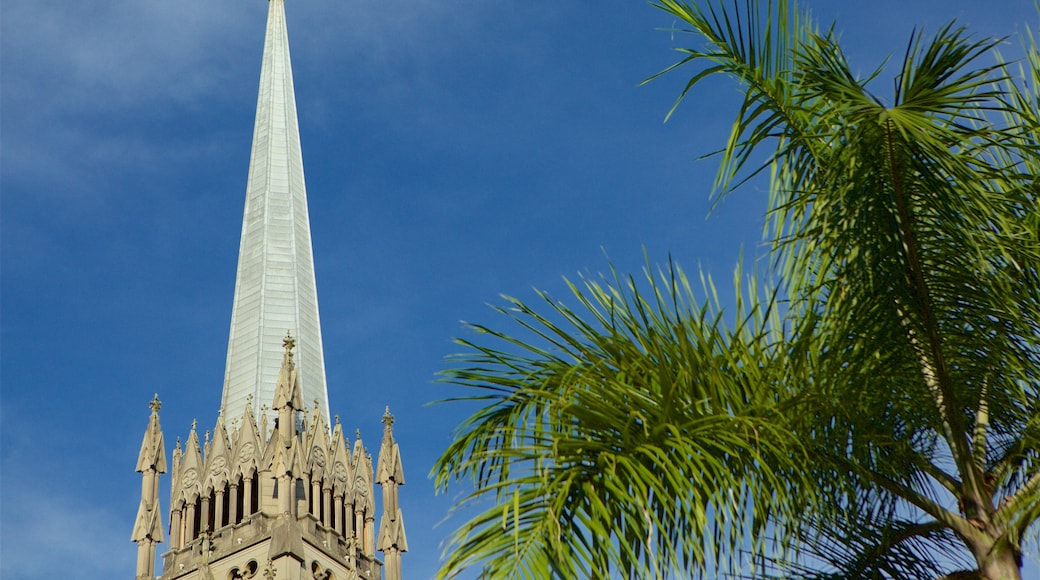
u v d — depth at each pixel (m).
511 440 11.01
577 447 10.53
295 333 88.94
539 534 10.02
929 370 11.88
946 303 12.06
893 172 11.40
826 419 11.39
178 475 80.44
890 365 11.81
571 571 9.89
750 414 11.11
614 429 10.77
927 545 12.23
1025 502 11.04
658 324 11.51
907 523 12.08
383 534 81.94
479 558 9.95
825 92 11.48
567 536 10.09
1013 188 12.09
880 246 11.66
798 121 12.19
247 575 75.19
